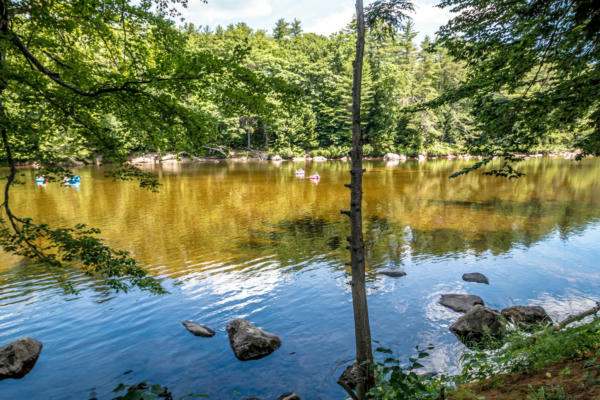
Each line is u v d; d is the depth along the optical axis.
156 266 12.20
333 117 69.00
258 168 49.41
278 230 16.75
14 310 9.16
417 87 61.06
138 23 6.90
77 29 7.28
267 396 6.20
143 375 6.75
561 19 5.88
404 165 51.50
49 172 6.55
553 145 45.53
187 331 8.22
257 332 7.71
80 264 12.36
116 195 26.52
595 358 4.22
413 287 10.30
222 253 13.50
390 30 5.45
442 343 7.52
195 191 28.53
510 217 18.34
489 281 10.56
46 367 6.96
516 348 5.84
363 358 5.38
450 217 18.69
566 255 12.50
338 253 13.38
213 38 73.94
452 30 8.93
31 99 5.96
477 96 7.85
